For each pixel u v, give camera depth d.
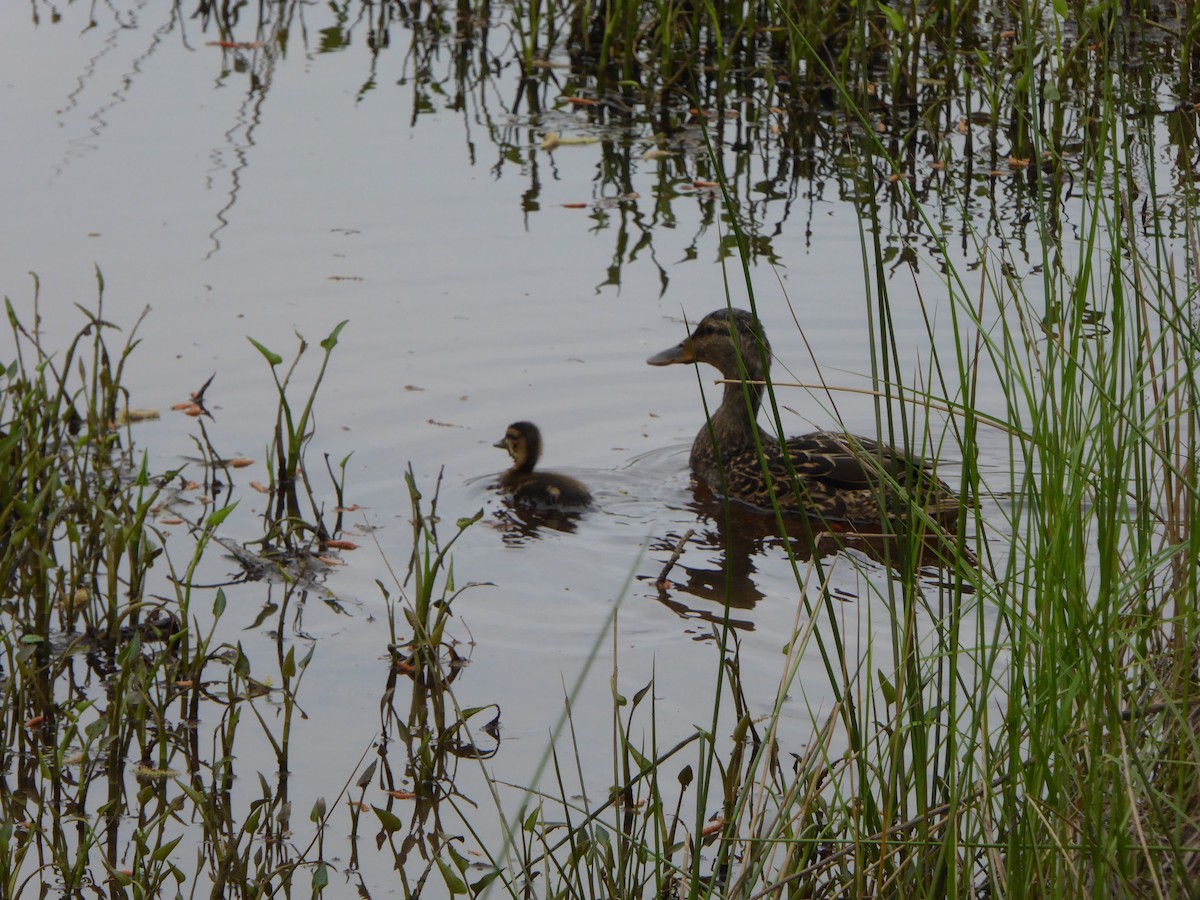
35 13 25.86
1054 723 6.13
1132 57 20.80
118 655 10.00
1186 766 6.50
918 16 22.97
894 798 6.72
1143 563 6.70
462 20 25.56
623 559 11.55
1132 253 7.16
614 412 14.16
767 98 21.69
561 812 8.36
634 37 22.48
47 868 8.04
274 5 26.70
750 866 6.47
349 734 9.16
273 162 19.39
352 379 14.20
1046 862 6.19
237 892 7.78
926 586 10.84
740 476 13.18
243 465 12.70
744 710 9.09
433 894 7.77
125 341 14.57
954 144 20.16
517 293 16.03
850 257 16.86
